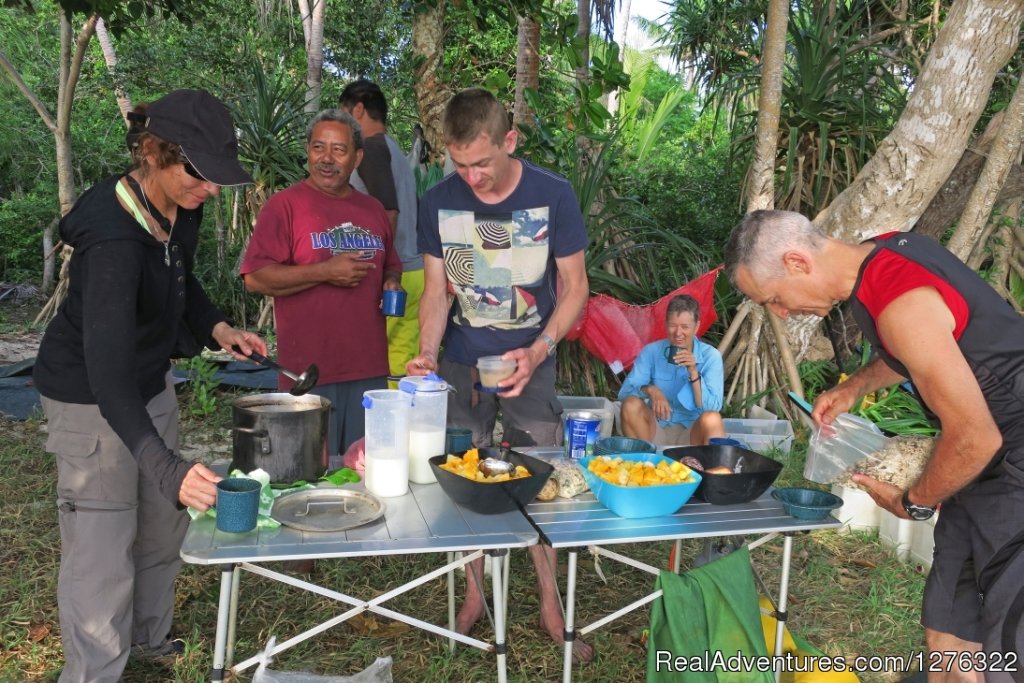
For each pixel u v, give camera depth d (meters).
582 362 5.86
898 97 6.27
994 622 1.98
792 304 2.04
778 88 5.32
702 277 5.48
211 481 1.98
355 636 2.94
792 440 4.72
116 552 2.34
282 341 3.32
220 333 2.57
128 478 2.34
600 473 2.38
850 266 1.96
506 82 6.41
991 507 1.98
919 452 2.24
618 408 4.97
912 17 7.29
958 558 2.10
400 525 2.12
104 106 13.45
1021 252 5.88
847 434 2.44
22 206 12.23
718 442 2.79
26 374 6.11
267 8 12.44
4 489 4.07
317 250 3.28
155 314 2.29
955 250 5.12
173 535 2.63
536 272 2.85
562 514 2.31
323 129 3.25
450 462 2.37
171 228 2.27
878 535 3.90
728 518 2.31
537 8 5.76
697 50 8.65
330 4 12.29
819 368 5.76
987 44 4.68
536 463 2.38
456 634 2.20
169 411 2.53
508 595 3.22
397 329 4.37
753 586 2.40
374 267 3.39
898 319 1.83
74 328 2.25
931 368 1.79
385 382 3.49
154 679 2.63
